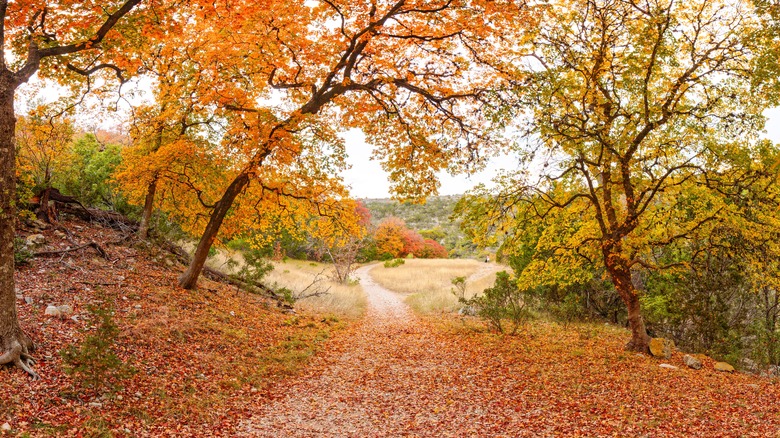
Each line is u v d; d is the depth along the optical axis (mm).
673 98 11266
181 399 7254
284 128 11547
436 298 24609
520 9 11094
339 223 15227
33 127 13031
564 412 7809
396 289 32969
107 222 16344
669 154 11594
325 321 16719
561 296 18750
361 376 10312
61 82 10141
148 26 8562
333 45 12719
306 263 41438
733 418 7613
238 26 10516
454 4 11367
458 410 8070
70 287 10195
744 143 10812
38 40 8148
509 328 16000
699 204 11953
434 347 13445
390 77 12703
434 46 12852
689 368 11320
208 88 12742
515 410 7996
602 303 18828
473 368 10891
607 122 11195
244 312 14023
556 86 10844
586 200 13688
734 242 12023
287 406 8062
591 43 11516
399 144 15070
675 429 7031
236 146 12422
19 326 6879
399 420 7594
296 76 13211
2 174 6656
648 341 12852
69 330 8117
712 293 14250
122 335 8648
